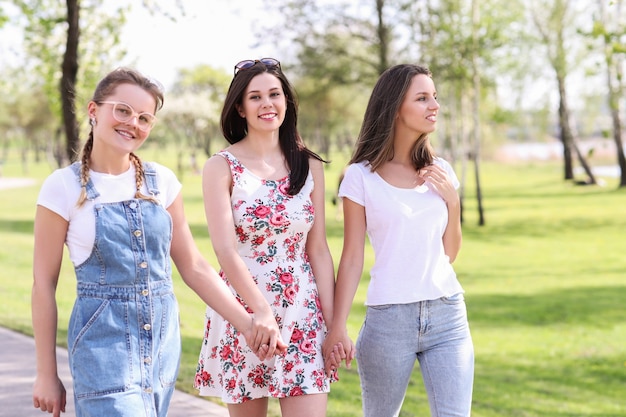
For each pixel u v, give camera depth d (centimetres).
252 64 394
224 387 388
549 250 2347
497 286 1759
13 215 3117
